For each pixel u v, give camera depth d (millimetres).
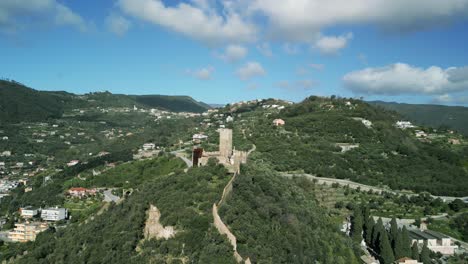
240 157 158875
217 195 110938
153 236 105938
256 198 121500
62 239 134875
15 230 191375
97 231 120500
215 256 91562
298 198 150750
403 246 155250
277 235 110250
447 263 155125
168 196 114125
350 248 150625
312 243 125500
